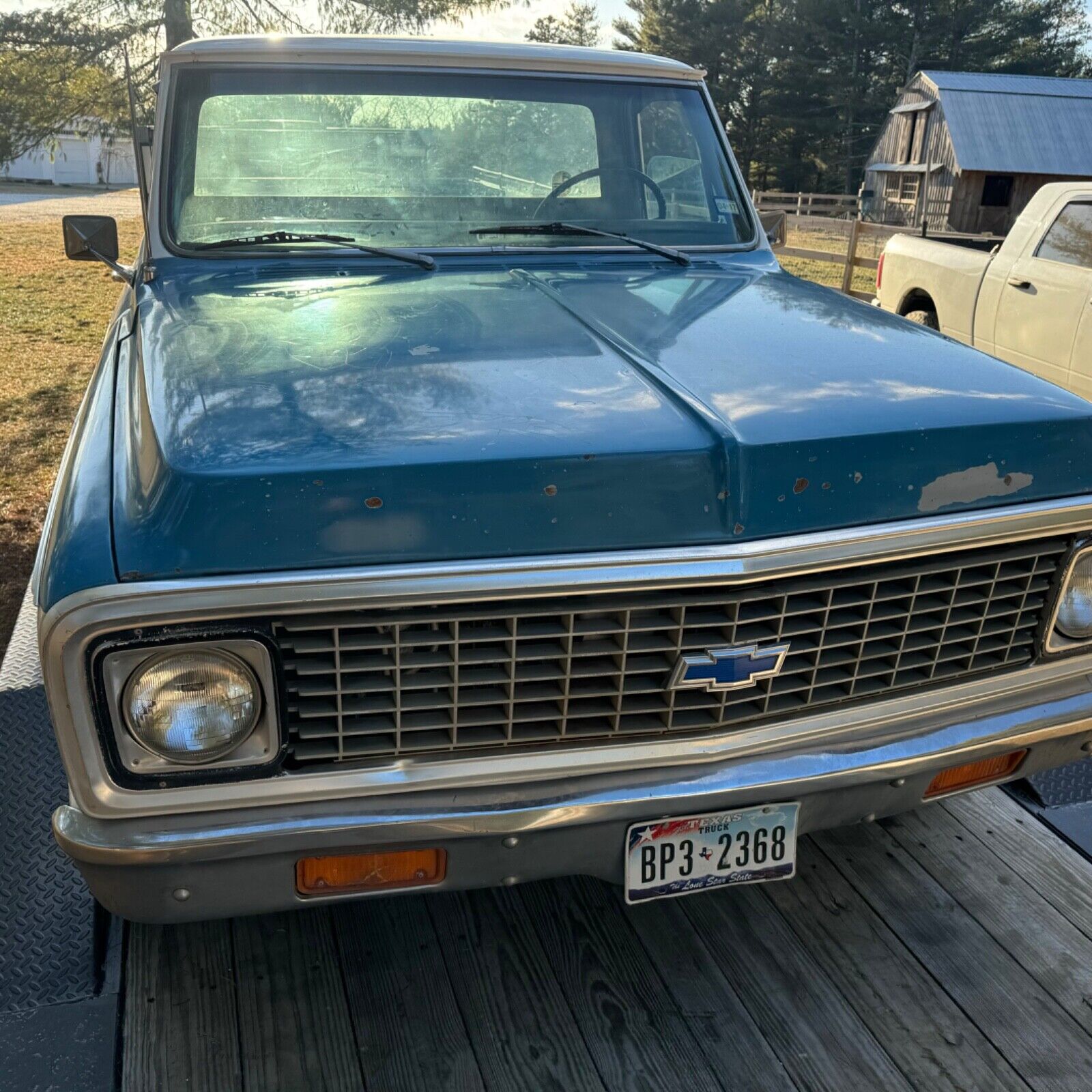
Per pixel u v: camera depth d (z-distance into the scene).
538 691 1.76
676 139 3.26
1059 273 5.79
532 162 3.08
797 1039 2.12
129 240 13.59
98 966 2.19
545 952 2.34
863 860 2.65
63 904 2.31
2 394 6.84
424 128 2.98
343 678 1.67
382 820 1.71
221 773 1.65
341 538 1.60
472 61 3.04
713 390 1.92
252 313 2.32
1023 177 29.56
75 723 1.58
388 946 2.33
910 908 2.49
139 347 2.18
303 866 1.75
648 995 2.22
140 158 3.30
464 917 2.43
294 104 2.90
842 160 46.62
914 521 1.86
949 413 1.91
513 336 2.18
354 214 2.91
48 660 1.56
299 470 1.58
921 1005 2.21
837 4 45.56
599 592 1.67
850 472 1.80
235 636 1.59
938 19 46.19
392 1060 2.04
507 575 1.64
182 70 2.89
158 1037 2.07
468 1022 2.14
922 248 7.06
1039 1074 2.06
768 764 1.88
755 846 1.95
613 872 1.91
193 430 1.70
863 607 1.89
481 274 2.74
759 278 2.91
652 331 2.27
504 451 1.65
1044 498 1.98
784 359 2.12
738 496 1.73
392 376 1.92
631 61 3.24
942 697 2.04
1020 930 2.42
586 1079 2.02
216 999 2.16
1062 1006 2.22
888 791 2.03
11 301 10.42
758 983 2.26
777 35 46.41
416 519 1.62
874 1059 2.08
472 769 1.75
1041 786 2.93
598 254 3.01
